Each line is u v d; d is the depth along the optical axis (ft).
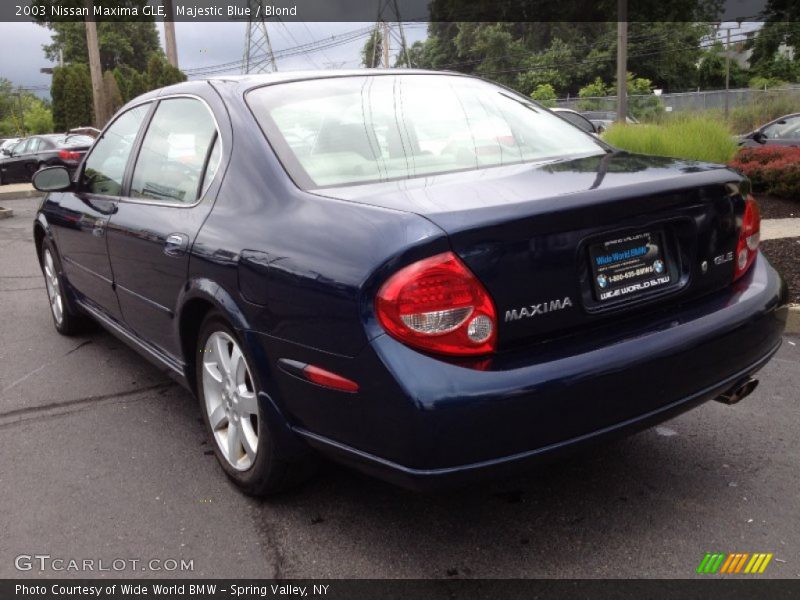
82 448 12.02
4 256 30.17
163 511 10.03
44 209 17.19
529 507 9.78
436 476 7.41
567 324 8.07
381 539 9.20
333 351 7.93
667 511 9.56
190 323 10.93
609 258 8.34
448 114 11.19
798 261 20.80
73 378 15.28
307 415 8.51
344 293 7.73
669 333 8.36
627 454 11.10
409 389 7.28
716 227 9.24
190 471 11.12
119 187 13.71
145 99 13.93
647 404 8.24
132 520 9.84
